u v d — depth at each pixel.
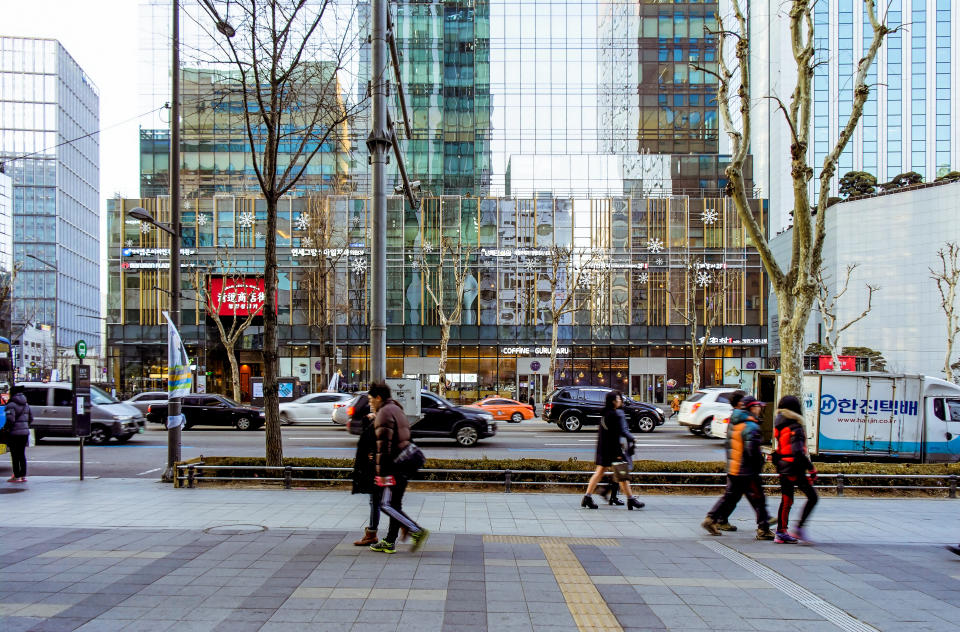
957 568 6.24
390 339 41.72
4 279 58.97
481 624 4.60
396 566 6.05
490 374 41.75
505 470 10.43
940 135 67.75
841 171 67.94
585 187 45.62
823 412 15.05
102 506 8.97
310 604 4.98
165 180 43.19
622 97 46.16
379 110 9.81
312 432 22.91
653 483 10.61
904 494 10.59
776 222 68.69
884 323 50.38
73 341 105.88
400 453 6.55
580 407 23.22
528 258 42.28
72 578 5.62
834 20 68.50
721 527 7.81
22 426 11.19
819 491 10.70
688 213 42.59
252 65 11.69
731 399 7.84
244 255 41.75
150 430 23.39
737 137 11.73
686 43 46.34
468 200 42.66
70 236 105.62
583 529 7.84
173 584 5.46
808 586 5.62
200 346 40.25
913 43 68.31
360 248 41.84
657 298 42.09
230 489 10.31
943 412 14.92
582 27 46.53
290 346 41.31
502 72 46.12
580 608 4.96
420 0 46.22
